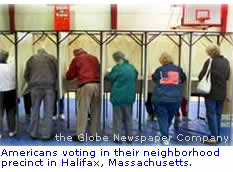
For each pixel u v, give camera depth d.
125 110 3.83
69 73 3.95
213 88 3.70
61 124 4.80
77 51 4.06
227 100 4.38
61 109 5.01
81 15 5.83
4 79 3.87
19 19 5.85
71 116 5.32
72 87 4.49
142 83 4.33
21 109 5.79
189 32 3.90
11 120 4.10
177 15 5.23
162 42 4.94
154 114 4.80
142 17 5.86
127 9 5.85
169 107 3.72
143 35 4.29
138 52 5.02
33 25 5.87
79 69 3.86
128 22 5.89
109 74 3.80
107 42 4.22
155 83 3.80
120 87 3.74
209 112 3.81
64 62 4.39
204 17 4.22
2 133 4.26
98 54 5.16
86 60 3.87
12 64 3.94
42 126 4.20
